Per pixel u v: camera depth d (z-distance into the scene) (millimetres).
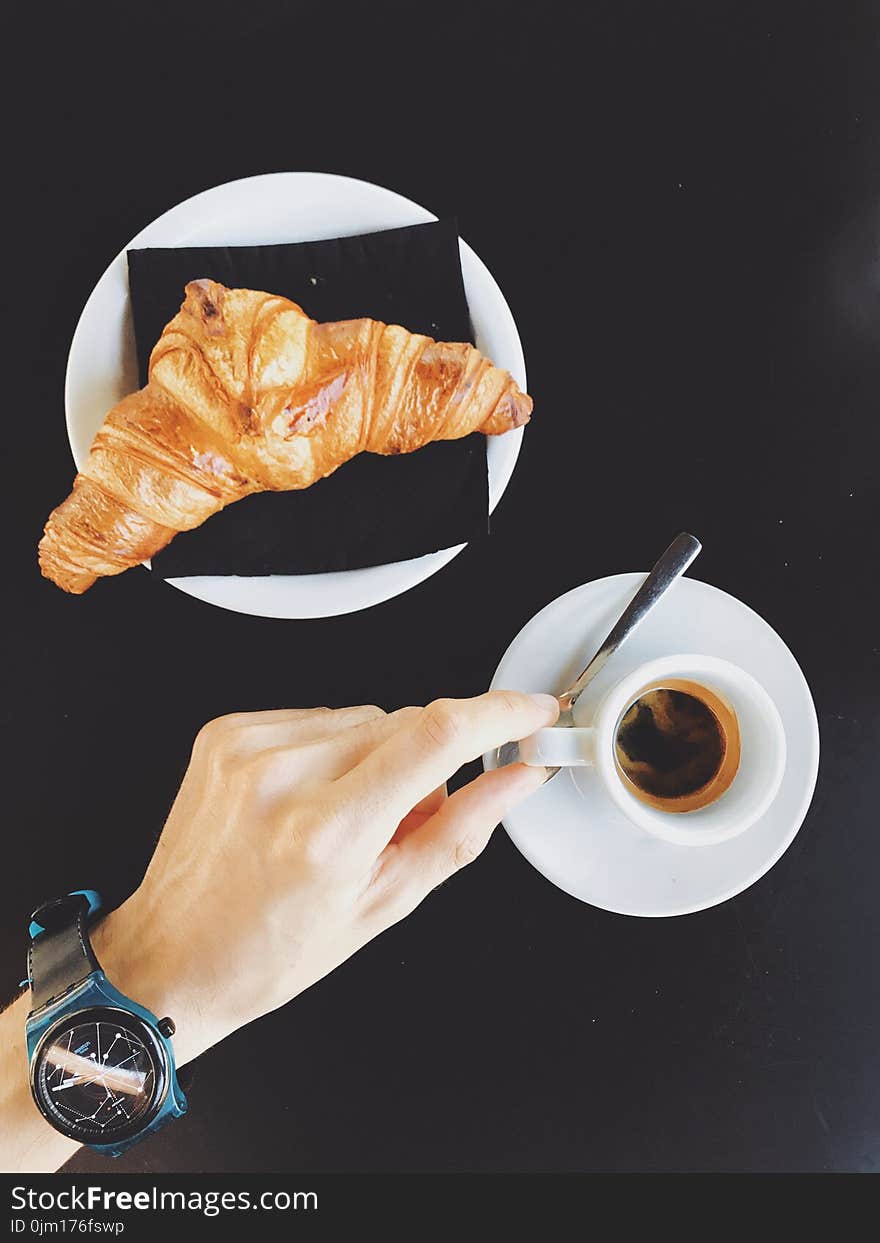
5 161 450
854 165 454
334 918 344
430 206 453
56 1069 338
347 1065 462
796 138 454
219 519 433
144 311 425
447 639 453
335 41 452
